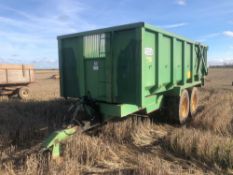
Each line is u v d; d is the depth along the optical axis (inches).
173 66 275.1
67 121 254.5
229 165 191.0
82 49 242.4
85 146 201.8
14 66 531.8
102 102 234.1
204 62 421.4
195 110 374.0
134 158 199.5
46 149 185.8
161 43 244.4
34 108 351.6
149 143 237.3
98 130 253.3
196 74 381.1
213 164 192.7
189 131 253.4
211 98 498.9
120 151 214.2
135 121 274.5
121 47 215.8
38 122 275.3
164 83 261.4
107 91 227.8
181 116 311.6
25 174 163.0
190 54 342.0
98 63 232.2
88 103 231.0
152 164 180.5
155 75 237.3
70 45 255.3
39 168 170.2
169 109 308.2
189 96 351.6
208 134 241.8
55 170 168.2
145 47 213.9
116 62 220.7
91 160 190.2
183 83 313.3
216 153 203.2
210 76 1713.8
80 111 228.8
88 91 244.7
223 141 220.2
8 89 535.5
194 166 189.2
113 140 236.8
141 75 205.9
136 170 173.3
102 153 199.2
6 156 193.2
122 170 177.5
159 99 287.3
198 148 208.5
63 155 193.6
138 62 205.9
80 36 242.8
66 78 264.4
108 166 184.4
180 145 216.7
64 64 264.4
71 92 261.7
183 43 304.7
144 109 249.8
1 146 212.8
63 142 203.0
